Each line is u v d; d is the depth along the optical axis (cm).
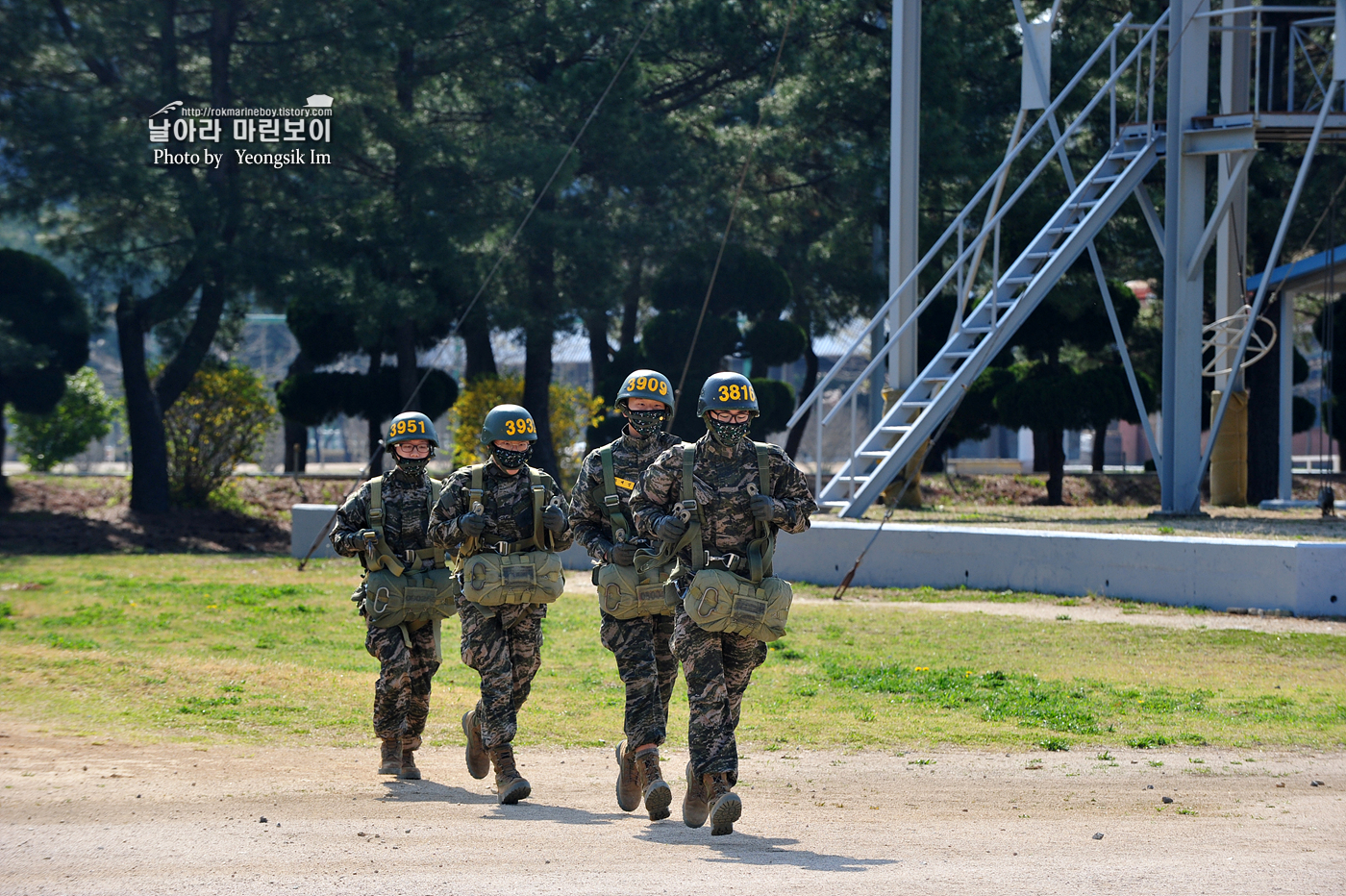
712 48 9544
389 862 1462
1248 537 4556
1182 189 5738
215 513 7838
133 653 3344
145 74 7300
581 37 8819
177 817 1734
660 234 8881
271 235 7425
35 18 6944
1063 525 5325
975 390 9175
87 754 2184
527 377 8875
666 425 2005
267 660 3353
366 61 7331
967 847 1593
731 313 9162
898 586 4841
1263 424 9012
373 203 7750
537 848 1568
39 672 2992
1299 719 2678
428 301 7650
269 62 7506
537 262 8412
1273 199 8550
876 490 5572
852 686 3066
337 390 9081
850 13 9025
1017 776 2203
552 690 3033
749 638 1784
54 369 7869
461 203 7938
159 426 7781
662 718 1892
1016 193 5931
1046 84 6166
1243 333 5688
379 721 2173
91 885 1323
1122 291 8462
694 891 1288
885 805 1956
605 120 8456
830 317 10300
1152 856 1523
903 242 6259
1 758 2102
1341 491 9469
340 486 8712
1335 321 10181
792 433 9688
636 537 1916
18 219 7062
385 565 2164
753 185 9344
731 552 1778
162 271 7956
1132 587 4331
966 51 8600
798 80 8931
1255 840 1644
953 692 2972
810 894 1271
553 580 1995
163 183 6944
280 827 1684
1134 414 8831
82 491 8200
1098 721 2667
